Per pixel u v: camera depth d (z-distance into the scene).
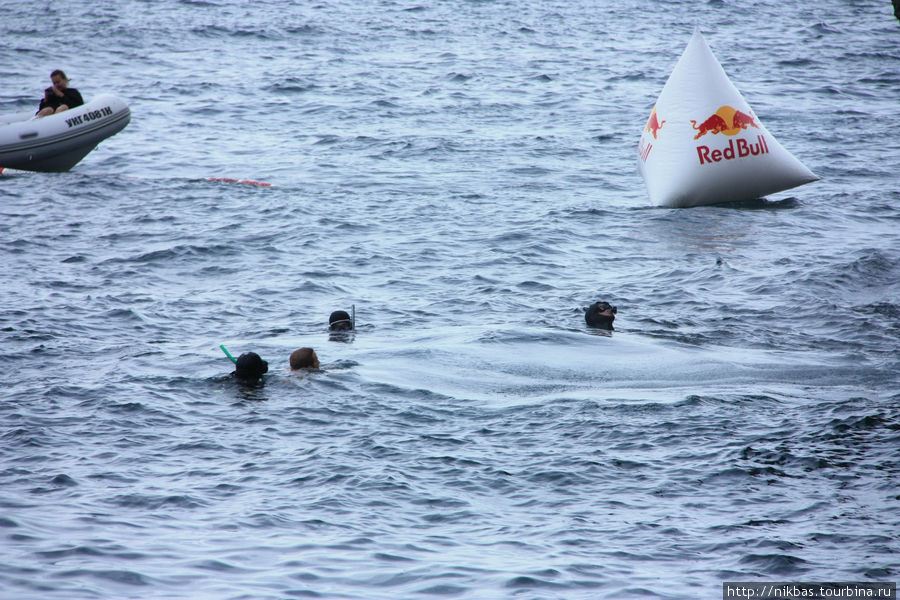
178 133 72.19
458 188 57.06
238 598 16.25
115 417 24.94
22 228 47.47
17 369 28.81
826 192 55.34
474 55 106.69
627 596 16.58
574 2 145.62
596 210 52.09
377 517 19.75
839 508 19.89
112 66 96.81
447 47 111.50
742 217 50.38
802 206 52.31
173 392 26.89
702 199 52.69
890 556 17.86
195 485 21.16
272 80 91.75
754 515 19.69
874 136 69.75
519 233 47.25
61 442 23.36
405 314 35.84
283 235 46.81
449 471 22.02
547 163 63.59
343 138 70.75
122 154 65.62
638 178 60.09
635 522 19.50
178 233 47.03
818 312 35.09
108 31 113.06
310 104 82.75
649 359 30.11
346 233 47.41
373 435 24.12
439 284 39.78
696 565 17.73
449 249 44.81
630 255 44.00
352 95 86.38
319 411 25.70
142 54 102.88
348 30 120.06
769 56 104.44
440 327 34.09
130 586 16.53
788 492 20.73
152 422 24.75
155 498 20.41
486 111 80.50
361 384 27.69
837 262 41.41
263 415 25.38
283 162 63.69
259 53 105.75
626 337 32.53
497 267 42.09
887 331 33.06
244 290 38.94
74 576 16.75
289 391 27.08
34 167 59.78
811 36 117.12
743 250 44.19
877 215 50.56
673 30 123.88
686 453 22.80
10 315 34.44
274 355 30.44
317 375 28.30
